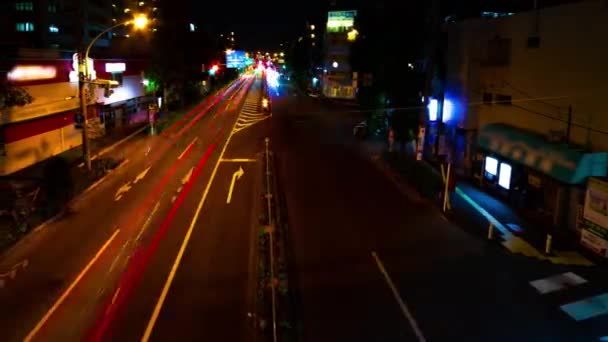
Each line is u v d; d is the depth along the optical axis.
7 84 23.11
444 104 30.69
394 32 33.19
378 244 18.77
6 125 27.27
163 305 13.88
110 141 40.00
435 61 29.52
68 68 34.94
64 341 12.11
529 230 20.19
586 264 16.97
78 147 36.34
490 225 19.30
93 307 13.77
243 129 49.41
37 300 14.16
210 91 94.31
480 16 33.84
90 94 36.69
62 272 16.03
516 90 23.61
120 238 19.11
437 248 18.42
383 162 33.88
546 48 21.19
